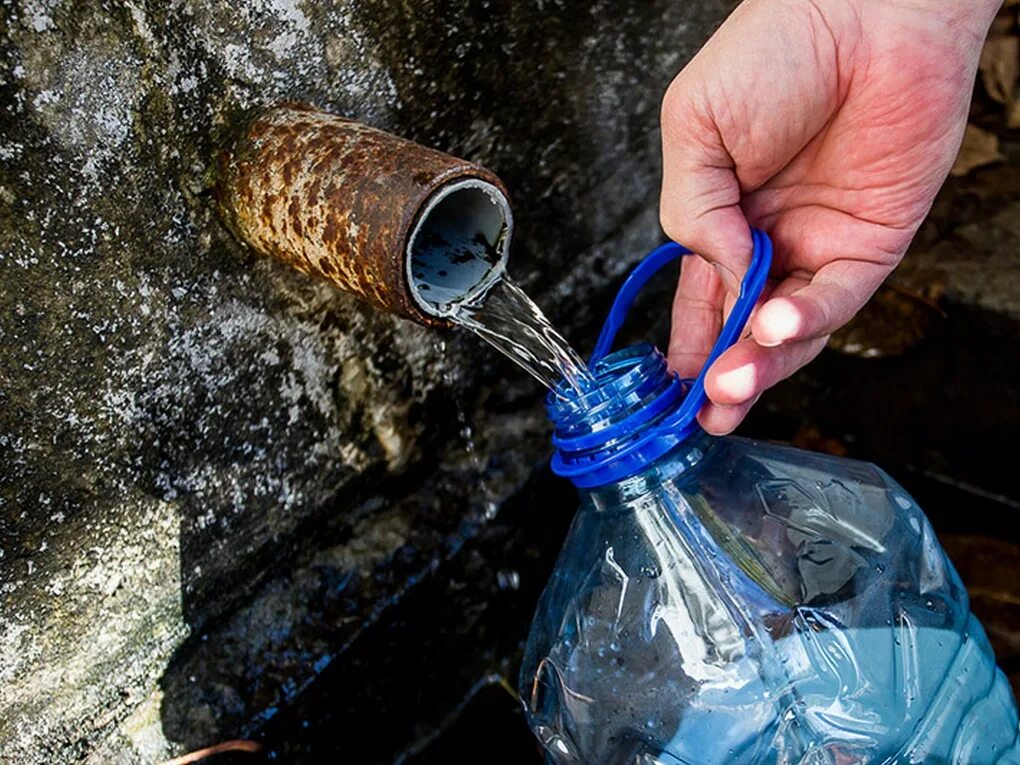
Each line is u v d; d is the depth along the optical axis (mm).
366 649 1381
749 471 1153
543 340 1032
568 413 1022
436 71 1244
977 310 1598
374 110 1201
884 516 1194
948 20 991
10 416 991
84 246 989
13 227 938
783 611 1089
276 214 1008
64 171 955
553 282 1587
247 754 1282
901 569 1164
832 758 1117
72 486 1062
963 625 1222
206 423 1166
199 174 1053
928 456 1751
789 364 1034
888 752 1120
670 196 1119
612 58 1461
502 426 1549
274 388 1226
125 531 1128
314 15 1092
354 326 1283
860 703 1104
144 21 962
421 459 1462
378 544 1416
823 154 1102
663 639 1096
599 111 1492
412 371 1390
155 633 1202
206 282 1104
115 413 1069
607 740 1148
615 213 1630
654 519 1072
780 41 1014
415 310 926
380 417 1377
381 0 1144
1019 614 1577
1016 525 1689
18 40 892
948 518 1725
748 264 1093
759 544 1107
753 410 1866
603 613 1122
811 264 1159
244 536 1262
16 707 1095
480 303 976
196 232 1075
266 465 1257
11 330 966
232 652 1287
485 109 1336
